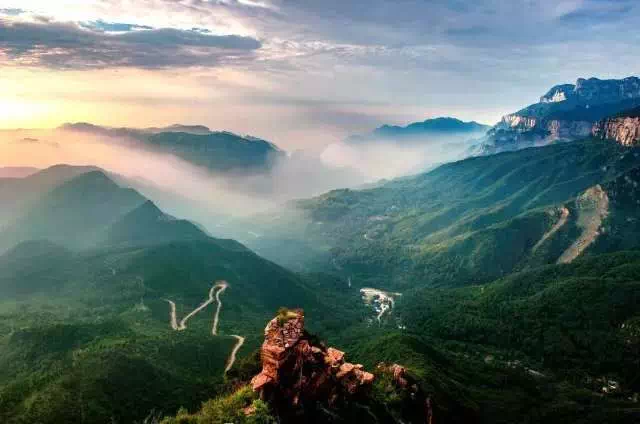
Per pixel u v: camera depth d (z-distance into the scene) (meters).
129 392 193.00
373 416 150.00
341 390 144.25
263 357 124.81
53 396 178.38
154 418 178.12
